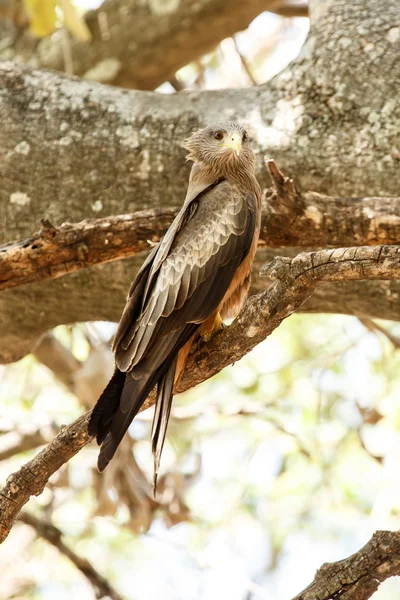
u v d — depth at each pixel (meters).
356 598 6.82
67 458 7.74
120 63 15.11
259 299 7.51
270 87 10.59
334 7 10.70
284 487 16.12
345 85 10.12
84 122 10.60
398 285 9.95
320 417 15.41
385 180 9.78
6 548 15.70
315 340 16.67
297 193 8.78
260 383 16.14
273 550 16.45
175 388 8.43
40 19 11.70
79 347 16.84
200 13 14.62
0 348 11.55
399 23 10.35
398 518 14.49
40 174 10.51
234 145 9.51
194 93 10.80
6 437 13.91
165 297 8.49
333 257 7.01
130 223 8.83
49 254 8.79
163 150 10.34
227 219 9.02
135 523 12.83
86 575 13.14
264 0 14.43
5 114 10.73
